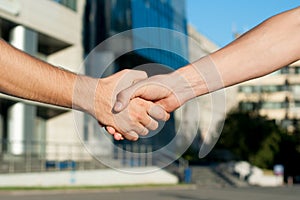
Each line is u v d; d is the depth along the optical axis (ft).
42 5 108.27
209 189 110.42
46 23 109.19
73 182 97.86
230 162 166.91
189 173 132.16
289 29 4.47
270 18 4.64
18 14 101.09
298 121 279.49
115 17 66.54
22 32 102.12
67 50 116.16
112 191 92.68
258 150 192.95
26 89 4.25
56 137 115.75
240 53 4.57
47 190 80.84
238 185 146.51
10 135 100.22
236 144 190.80
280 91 275.18
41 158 100.89
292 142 206.39
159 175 124.47
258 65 4.49
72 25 114.83
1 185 82.69
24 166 94.22
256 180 166.81
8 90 4.19
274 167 178.09
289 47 4.43
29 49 103.91
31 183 88.43
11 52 4.22
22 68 4.21
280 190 108.06
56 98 4.42
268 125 195.83
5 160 95.09
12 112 100.17
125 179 112.57
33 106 104.58
